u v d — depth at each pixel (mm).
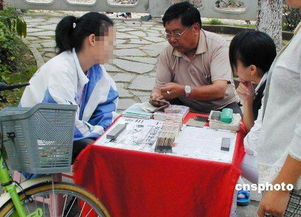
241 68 2480
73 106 2062
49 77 2645
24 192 2240
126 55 7621
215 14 11031
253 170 2646
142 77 6508
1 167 2162
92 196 2432
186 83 3414
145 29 10031
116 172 2473
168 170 2338
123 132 2643
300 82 1770
